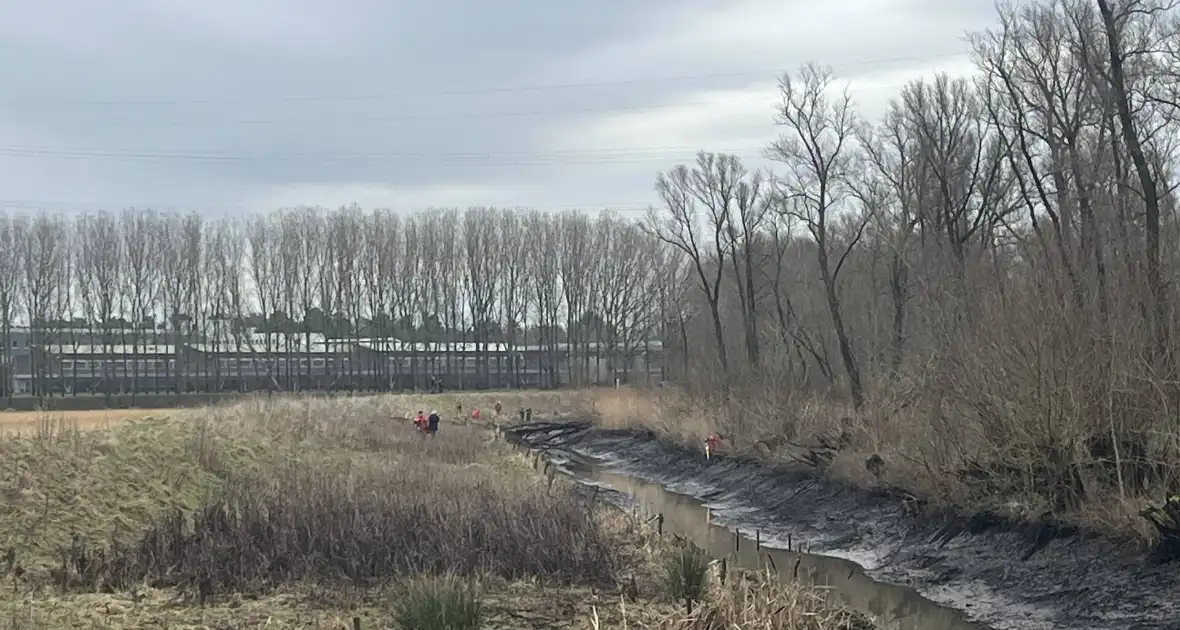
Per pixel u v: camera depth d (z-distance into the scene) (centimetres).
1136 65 2455
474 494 2142
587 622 1384
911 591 1894
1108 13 2281
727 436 3475
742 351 5156
